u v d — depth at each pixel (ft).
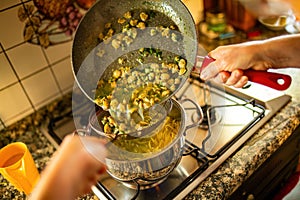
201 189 1.70
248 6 2.84
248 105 2.17
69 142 1.47
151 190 1.78
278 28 2.85
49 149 2.25
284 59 1.91
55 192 1.33
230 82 1.88
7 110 2.37
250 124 1.98
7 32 2.15
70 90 2.66
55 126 2.45
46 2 2.24
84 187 1.45
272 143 1.86
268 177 2.11
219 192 1.67
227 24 3.07
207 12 2.98
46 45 2.37
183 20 1.85
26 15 2.19
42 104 2.54
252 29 2.99
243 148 1.86
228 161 1.82
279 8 2.86
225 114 2.15
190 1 2.90
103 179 1.88
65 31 2.42
